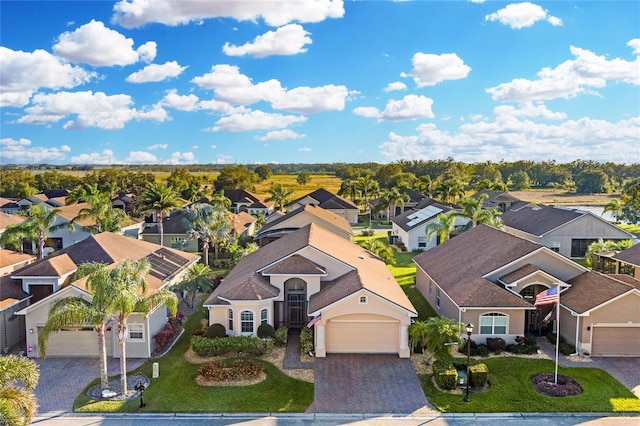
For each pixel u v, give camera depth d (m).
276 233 55.22
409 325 28.66
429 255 42.81
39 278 31.08
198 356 28.48
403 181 139.88
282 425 21.11
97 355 28.53
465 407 22.61
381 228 89.81
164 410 22.23
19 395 16.47
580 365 27.05
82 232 61.44
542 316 31.59
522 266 31.89
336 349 29.08
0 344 28.84
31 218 49.50
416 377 25.81
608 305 27.84
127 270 23.39
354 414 22.06
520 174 190.38
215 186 148.50
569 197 154.62
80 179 149.00
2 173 149.88
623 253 42.78
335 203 97.19
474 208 58.66
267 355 28.59
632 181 169.38
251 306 29.78
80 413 21.92
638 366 26.92
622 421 21.45
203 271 39.50
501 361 27.61
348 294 28.20
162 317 31.27
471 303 28.86
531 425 21.14
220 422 21.34
